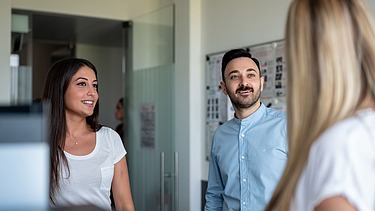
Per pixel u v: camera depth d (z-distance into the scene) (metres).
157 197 4.29
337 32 0.83
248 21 3.44
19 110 0.59
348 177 0.76
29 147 0.59
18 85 4.30
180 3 4.10
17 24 4.36
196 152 3.97
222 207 2.38
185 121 4.00
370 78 0.85
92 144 2.08
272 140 2.14
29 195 0.59
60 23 4.93
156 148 4.36
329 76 0.83
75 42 6.51
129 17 4.71
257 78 2.24
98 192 2.04
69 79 2.02
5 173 0.59
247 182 2.17
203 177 3.95
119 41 6.35
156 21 4.39
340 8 0.84
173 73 4.16
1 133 0.58
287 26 0.91
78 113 2.03
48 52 7.69
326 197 0.76
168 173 4.18
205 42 3.94
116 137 2.20
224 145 2.29
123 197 2.16
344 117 0.82
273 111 2.26
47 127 0.60
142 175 4.58
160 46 4.32
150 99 4.49
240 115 2.26
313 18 0.85
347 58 0.83
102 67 6.96
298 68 0.87
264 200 2.11
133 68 4.79
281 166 2.12
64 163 1.96
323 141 0.81
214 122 3.79
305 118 0.86
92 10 4.51
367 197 0.76
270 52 3.20
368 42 0.85
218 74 3.74
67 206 0.65
